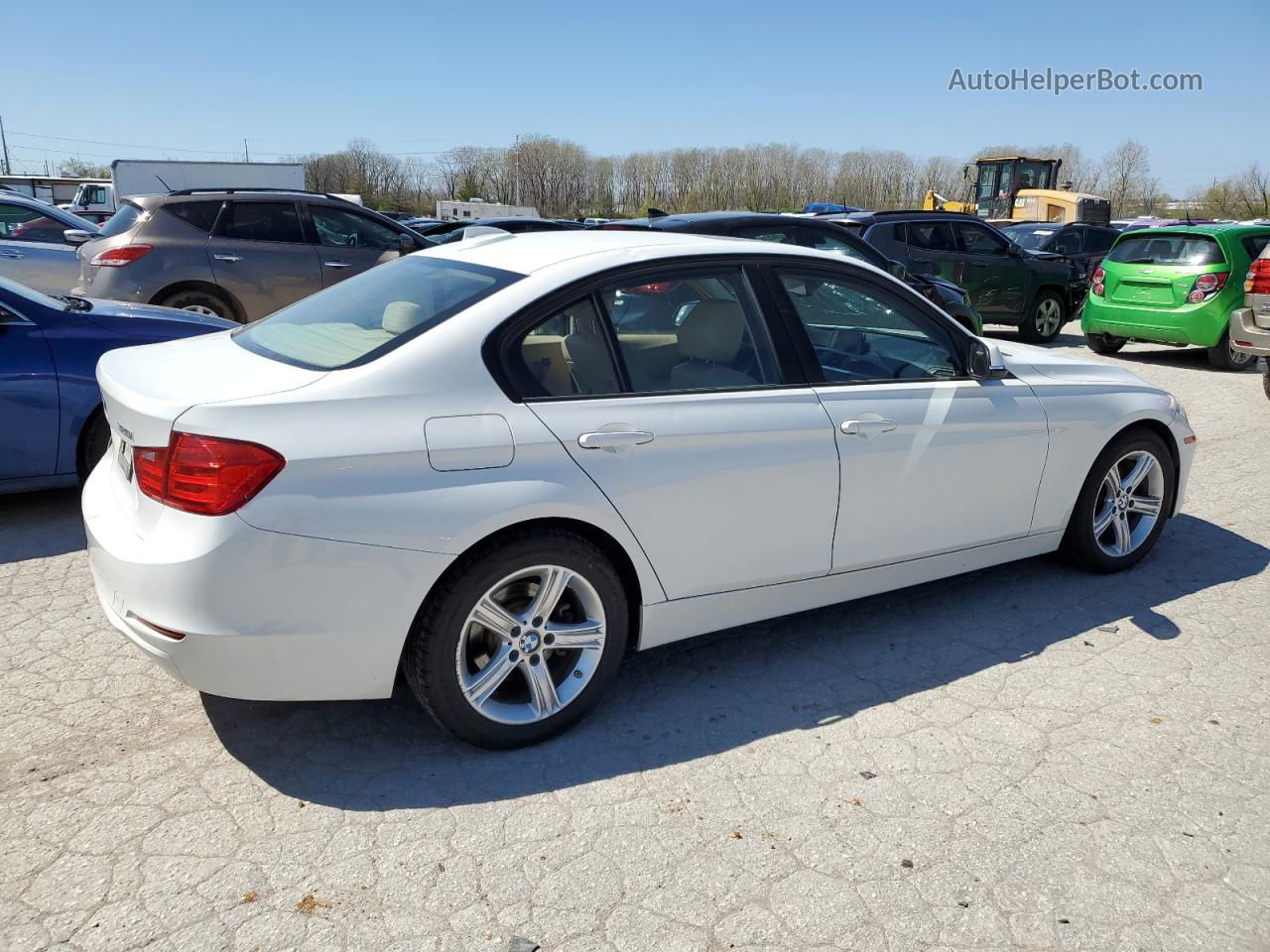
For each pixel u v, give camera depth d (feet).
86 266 28.78
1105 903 8.31
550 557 9.95
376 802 9.43
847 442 11.75
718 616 11.44
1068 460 14.14
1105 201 97.91
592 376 10.39
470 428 9.51
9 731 10.50
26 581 14.53
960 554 13.44
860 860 8.77
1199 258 35.09
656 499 10.43
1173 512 15.98
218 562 8.66
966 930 7.97
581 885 8.38
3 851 8.57
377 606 9.18
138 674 11.80
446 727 9.93
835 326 12.29
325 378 9.39
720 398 11.04
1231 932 8.04
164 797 9.42
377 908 8.03
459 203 154.61
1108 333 37.99
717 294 11.41
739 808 9.48
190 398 9.15
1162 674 12.34
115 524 9.66
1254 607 14.40
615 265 10.76
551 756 10.30
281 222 30.45
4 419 15.80
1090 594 14.79
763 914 8.07
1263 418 27.61
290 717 10.94
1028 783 9.98
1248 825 9.40
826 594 12.28
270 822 9.09
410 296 10.93
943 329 13.26
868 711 11.35
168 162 103.04
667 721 11.06
